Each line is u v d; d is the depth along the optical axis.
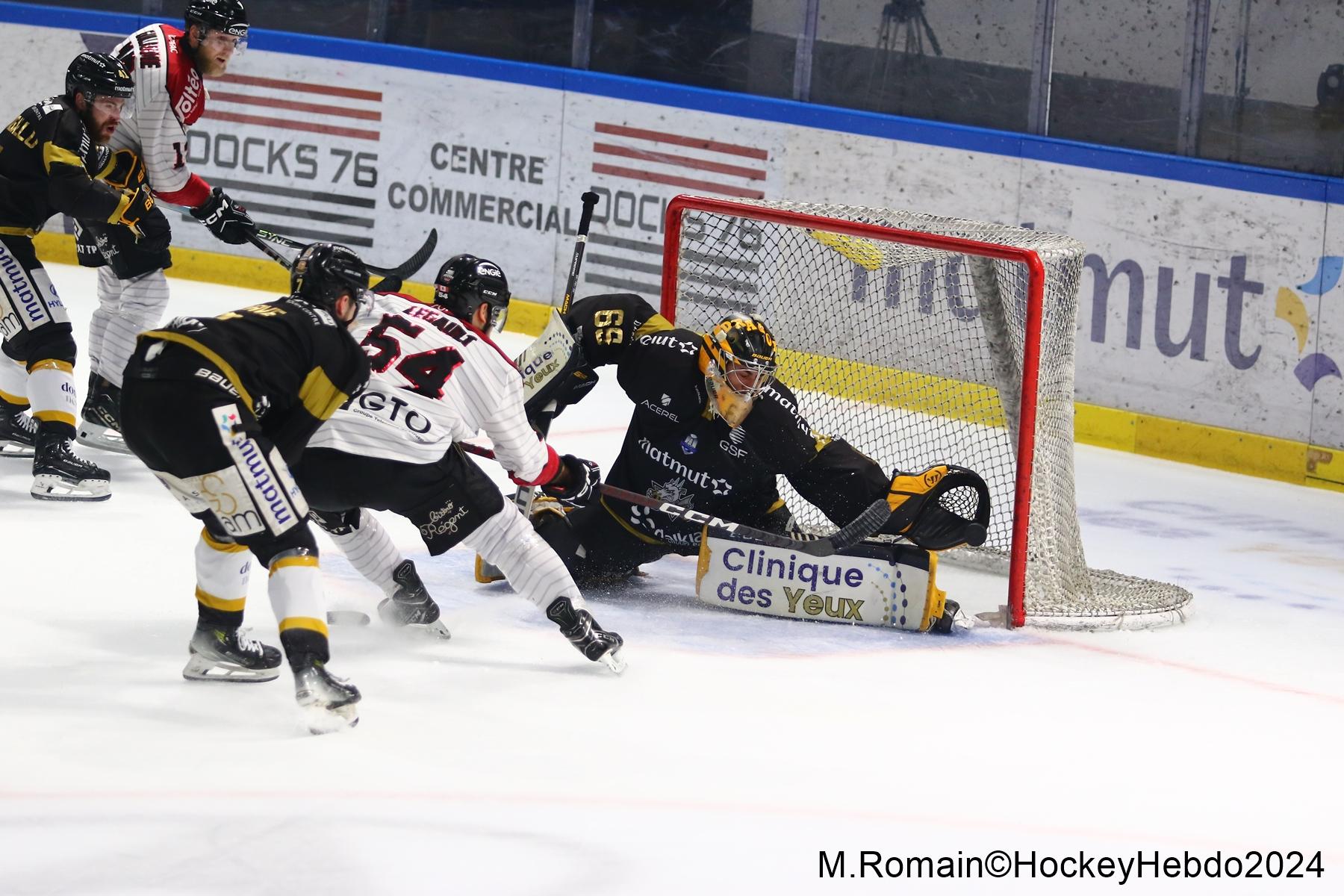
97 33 35.88
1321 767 14.84
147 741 13.52
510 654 16.39
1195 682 17.11
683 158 31.97
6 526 19.39
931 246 19.20
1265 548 23.12
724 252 26.70
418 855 11.73
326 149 34.59
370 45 33.94
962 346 24.92
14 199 20.05
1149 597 19.72
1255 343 27.30
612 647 15.81
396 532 20.67
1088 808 13.50
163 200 22.23
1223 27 27.75
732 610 18.55
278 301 14.27
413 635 16.69
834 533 18.89
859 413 24.89
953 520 18.14
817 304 25.95
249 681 15.02
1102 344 28.83
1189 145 28.36
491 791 12.95
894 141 30.28
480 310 16.41
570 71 32.47
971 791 13.70
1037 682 16.73
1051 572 18.94
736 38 32.25
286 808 12.38
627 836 12.29
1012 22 29.59
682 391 17.81
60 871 11.17
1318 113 27.20
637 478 18.55
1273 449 27.22
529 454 16.11
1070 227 28.84
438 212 34.03
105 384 22.75
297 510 13.87
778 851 12.20
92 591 17.33
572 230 32.94
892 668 16.81
